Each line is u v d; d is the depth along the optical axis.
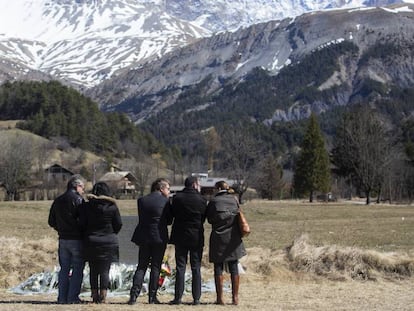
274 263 16.56
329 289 14.50
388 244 24.03
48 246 18.25
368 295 13.60
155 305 11.91
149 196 12.19
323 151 87.94
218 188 12.43
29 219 42.97
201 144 169.38
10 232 29.94
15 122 136.75
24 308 11.30
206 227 34.84
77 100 144.75
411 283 15.45
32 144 100.94
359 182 85.69
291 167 142.50
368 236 28.16
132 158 131.00
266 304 12.27
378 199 77.81
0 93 150.38
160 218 12.07
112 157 126.75
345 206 67.12
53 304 11.97
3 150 87.81
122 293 13.51
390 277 16.06
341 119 92.75
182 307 11.73
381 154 75.75
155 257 12.11
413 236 28.20
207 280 15.20
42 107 141.50
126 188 101.06
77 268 12.26
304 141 88.56
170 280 14.34
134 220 31.03
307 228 34.44
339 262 16.45
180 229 12.06
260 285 14.99
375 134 76.50
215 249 12.11
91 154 127.06
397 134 93.38
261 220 43.84
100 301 12.22
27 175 89.81
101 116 147.00
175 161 130.62
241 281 15.35
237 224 12.21
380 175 75.56
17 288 14.37
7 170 86.12
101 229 12.12
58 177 98.56
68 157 114.31
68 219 12.18
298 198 95.31
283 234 29.56
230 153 92.69
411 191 82.25
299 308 11.77
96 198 12.11
